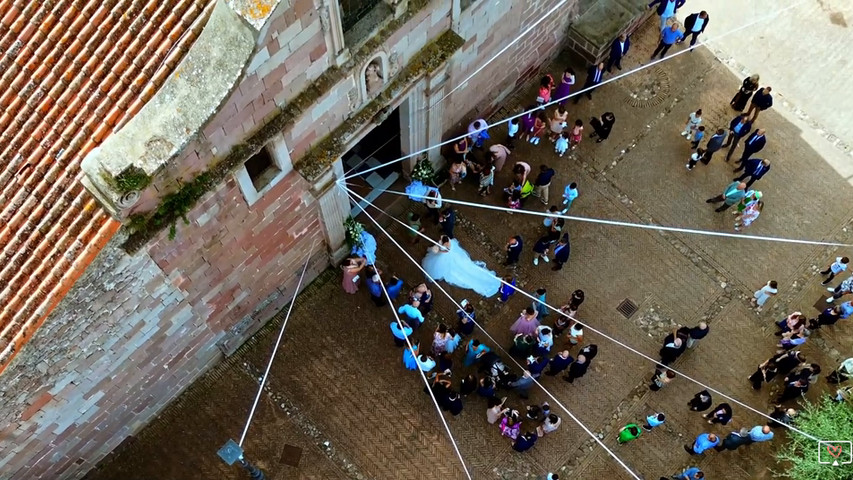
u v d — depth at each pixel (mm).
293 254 19578
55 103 13781
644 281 21969
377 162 22531
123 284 14758
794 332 20531
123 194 12688
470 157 22812
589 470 19906
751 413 20562
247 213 16375
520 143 23594
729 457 20062
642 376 20875
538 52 23453
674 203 22984
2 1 14078
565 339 21312
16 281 13727
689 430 20359
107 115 13492
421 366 19688
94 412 17547
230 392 20344
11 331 13930
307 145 16250
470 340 21078
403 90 17422
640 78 24672
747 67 24875
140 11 13484
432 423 20156
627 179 23281
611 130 23922
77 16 13781
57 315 13953
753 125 24016
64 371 15477
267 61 13211
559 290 21797
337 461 19781
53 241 13664
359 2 14844
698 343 21188
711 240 22469
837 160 23641
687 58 24938
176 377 19406
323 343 20922
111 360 16484
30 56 13945
